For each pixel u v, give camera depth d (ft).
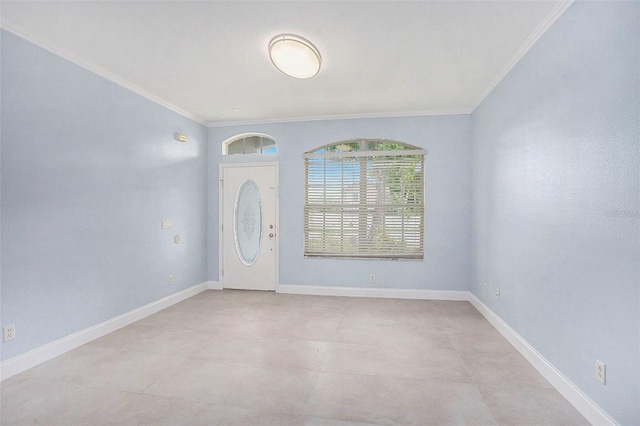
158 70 10.29
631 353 5.17
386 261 14.90
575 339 6.56
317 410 6.40
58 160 8.83
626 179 5.25
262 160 16.03
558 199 7.17
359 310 12.92
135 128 11.64
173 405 6.55
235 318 11.96
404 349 9.25
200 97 12.70
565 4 6.84
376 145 15.19
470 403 6.63
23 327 7.95
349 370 8.02
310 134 15.52
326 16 7.42
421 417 6.18
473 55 9.23
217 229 16.46
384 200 14.97
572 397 6.57
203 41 8.54
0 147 7.48
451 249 14.43
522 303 8.93
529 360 8.43
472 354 8.91
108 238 10.49
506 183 10.07
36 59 8.24
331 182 15.39
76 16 7.38
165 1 6.88
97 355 8.80
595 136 5.98
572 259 6.66
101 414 6.25
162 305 13.03
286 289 15.71
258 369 8.05
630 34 5.17
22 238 7.93
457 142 14.33
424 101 13.19
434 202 14.53
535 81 8.22
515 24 7.71
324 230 15.48
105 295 10.37
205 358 8.66
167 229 13.44
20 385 7.26
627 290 5.25
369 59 9.49
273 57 8.95
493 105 11.21
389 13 7.30
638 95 5.02
